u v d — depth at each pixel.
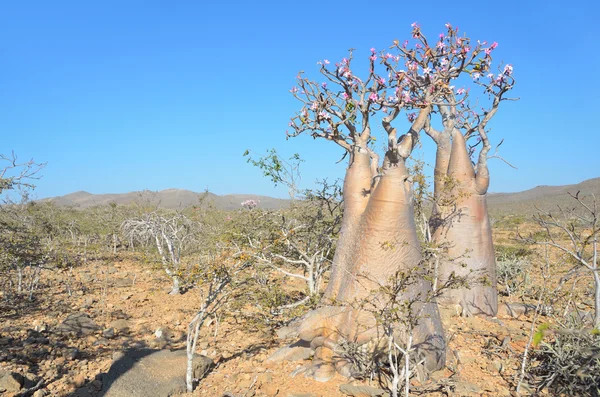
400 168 5.29
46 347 6.52
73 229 17.02
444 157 7.83
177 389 5.09
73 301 9.30
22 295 9.52
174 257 9.86
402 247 5.27
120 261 14.10
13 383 5.07
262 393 5.03
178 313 8.49
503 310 8.07
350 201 5.91
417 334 5.25
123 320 7.70
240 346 6.71
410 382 5.11
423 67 5.62
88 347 6.76
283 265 9.48
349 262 5.54
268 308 7.23
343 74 5.69
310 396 4.79
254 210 8.16
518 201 55.06
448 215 7.62
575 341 5.12
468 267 7.49
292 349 5.84
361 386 4.80
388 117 5.35
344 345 5.19
